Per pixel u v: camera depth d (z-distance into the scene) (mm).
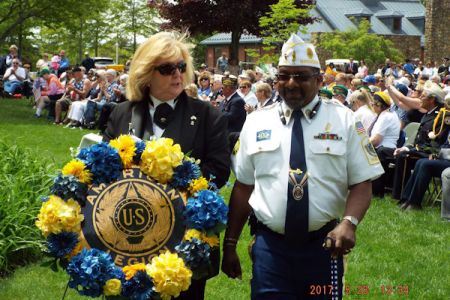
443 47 51062
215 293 5762
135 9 48625
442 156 9367
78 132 17250
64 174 3643
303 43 3734
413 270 6551
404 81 16969
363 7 59000
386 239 7668
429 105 9906
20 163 7758
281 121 3768
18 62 25938
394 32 58969
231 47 34438
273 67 19547
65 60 26938
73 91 19406
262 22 20031
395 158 10094
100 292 3469
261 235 3773
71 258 3572
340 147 3674
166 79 3912
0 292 5637
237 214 3963
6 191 6715
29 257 6461
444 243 7594
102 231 3602
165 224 3654
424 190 9336
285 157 3697
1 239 6250
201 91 15734
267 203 3711
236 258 4000
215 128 4035
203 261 3584
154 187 3686
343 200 3773
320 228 3684
